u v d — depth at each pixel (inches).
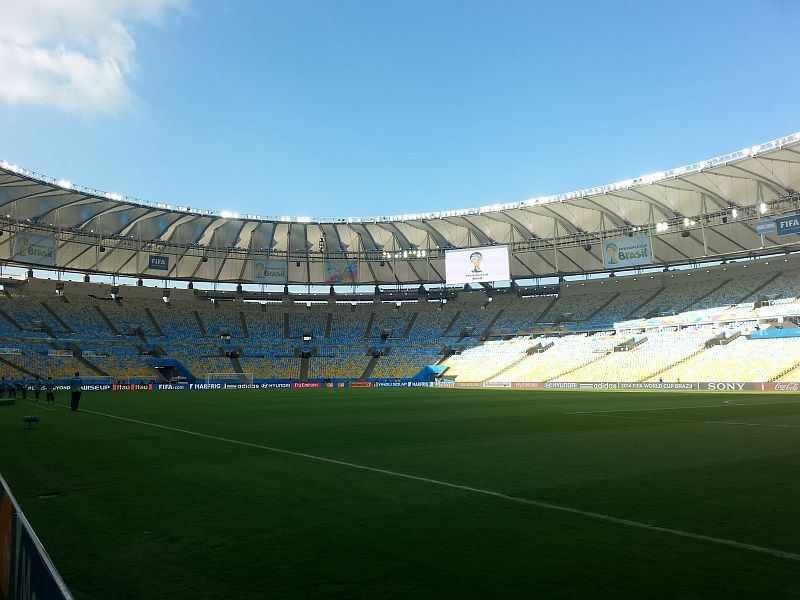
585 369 2500.0
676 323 2516.0
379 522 290.4
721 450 534.3
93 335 2711.6
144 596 198.7
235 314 3213.6
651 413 986.7
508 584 205.5
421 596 195.8
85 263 2765.7
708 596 193.2
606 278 3085.6
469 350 3026.6
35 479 410.9
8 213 2239.2
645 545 249.0
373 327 3302.2
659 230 2405.3
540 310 3152.1
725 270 2716.5
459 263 2709.2
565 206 2508.6
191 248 2839.6
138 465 469.7
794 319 2188.7
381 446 581.6
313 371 2970.0
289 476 417.4
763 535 262.8
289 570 222.5
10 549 167.9
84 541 262.5
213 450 556.7
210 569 224.7
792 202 2129.7
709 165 1987.0
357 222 2800.2
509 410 1088.2
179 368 2751.0
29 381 2194.9
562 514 302.7
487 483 386.3
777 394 1595.7
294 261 3065.9
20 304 2655.0
